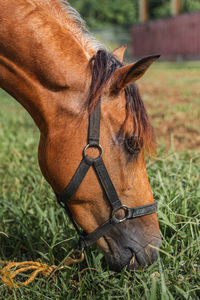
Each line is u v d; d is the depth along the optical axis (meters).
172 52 21.25
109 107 2.25
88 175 2.30
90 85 2.27
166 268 2.55
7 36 2.37
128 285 2.48
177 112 7.72
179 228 3.03
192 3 34.34
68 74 2.29
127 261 2.41
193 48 19.75
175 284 2.39
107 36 30.39
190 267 2.64
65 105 2.31
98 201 2.35
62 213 3.42
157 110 8.06
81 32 2.48
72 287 2.59
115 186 2.31
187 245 2.84
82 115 2.27
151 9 36.50
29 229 3.38
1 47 2.41
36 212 3.67
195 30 19.33
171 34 21.02
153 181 3.61
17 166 4.88
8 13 2.37
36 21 2.36
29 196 3.83
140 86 11.56
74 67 2.30
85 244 2.47
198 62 19.25
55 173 2.39
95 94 2.20
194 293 2.30
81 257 2.63
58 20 2.46
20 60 2.38
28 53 2.35
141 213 2.36
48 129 2.38
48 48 2.32
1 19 2.38
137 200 2.35
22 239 3.29
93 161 2.26
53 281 2.70
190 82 11.98
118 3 37.69
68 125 2.30
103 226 2.39
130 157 2.29
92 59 2.31
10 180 4.52
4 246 3.21
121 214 2.37
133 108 2.27
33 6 2.41
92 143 2.25
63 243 3.07
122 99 2.26
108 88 2.23
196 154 4.77
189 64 18.75
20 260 3.02
